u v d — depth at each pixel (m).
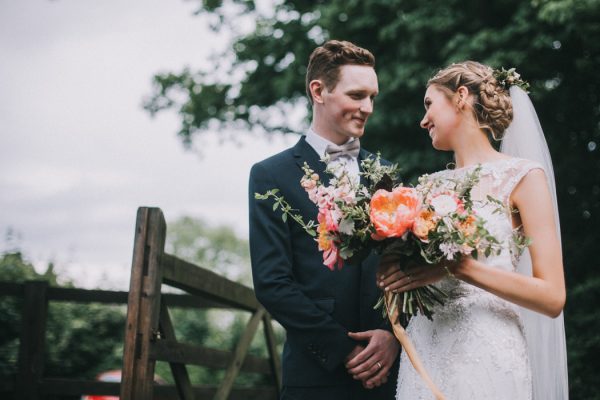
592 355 7.74
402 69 8.97
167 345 3.42
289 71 10.90
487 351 2.53
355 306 2.99
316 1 11.44
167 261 3.40
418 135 9.51
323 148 3.16
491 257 2.55
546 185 2.59
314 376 2.94
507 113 2.78
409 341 2.54
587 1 7.49
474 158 2.76
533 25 8.28
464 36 8.61
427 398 2.61
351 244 2.50
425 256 2.38
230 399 5.19
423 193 2.46
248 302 4.83
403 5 9.28
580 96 9.19
